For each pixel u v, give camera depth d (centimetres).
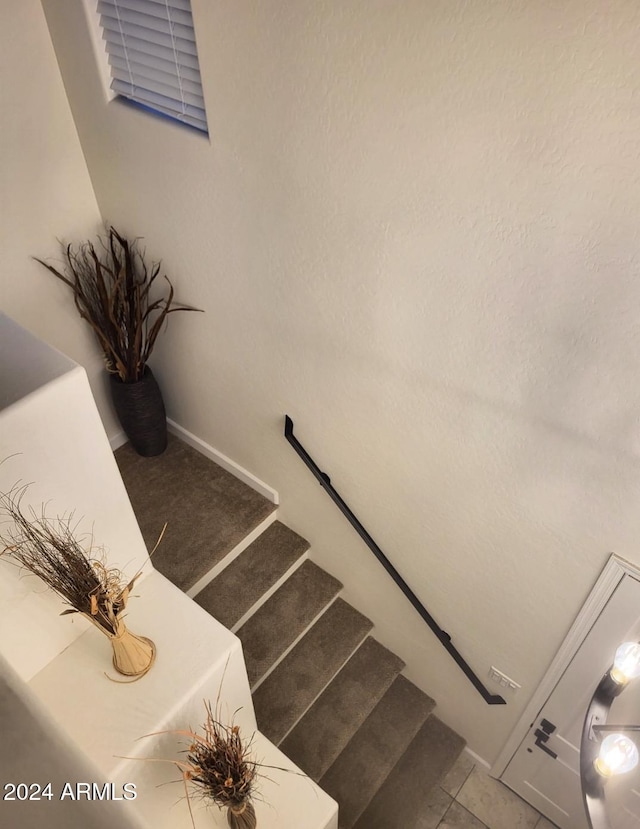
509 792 360
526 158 168
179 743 221
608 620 243
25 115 274
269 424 323
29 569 186
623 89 145
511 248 185
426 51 169
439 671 345
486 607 284
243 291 279
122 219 311
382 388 252
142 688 217
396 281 220
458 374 223
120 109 265
